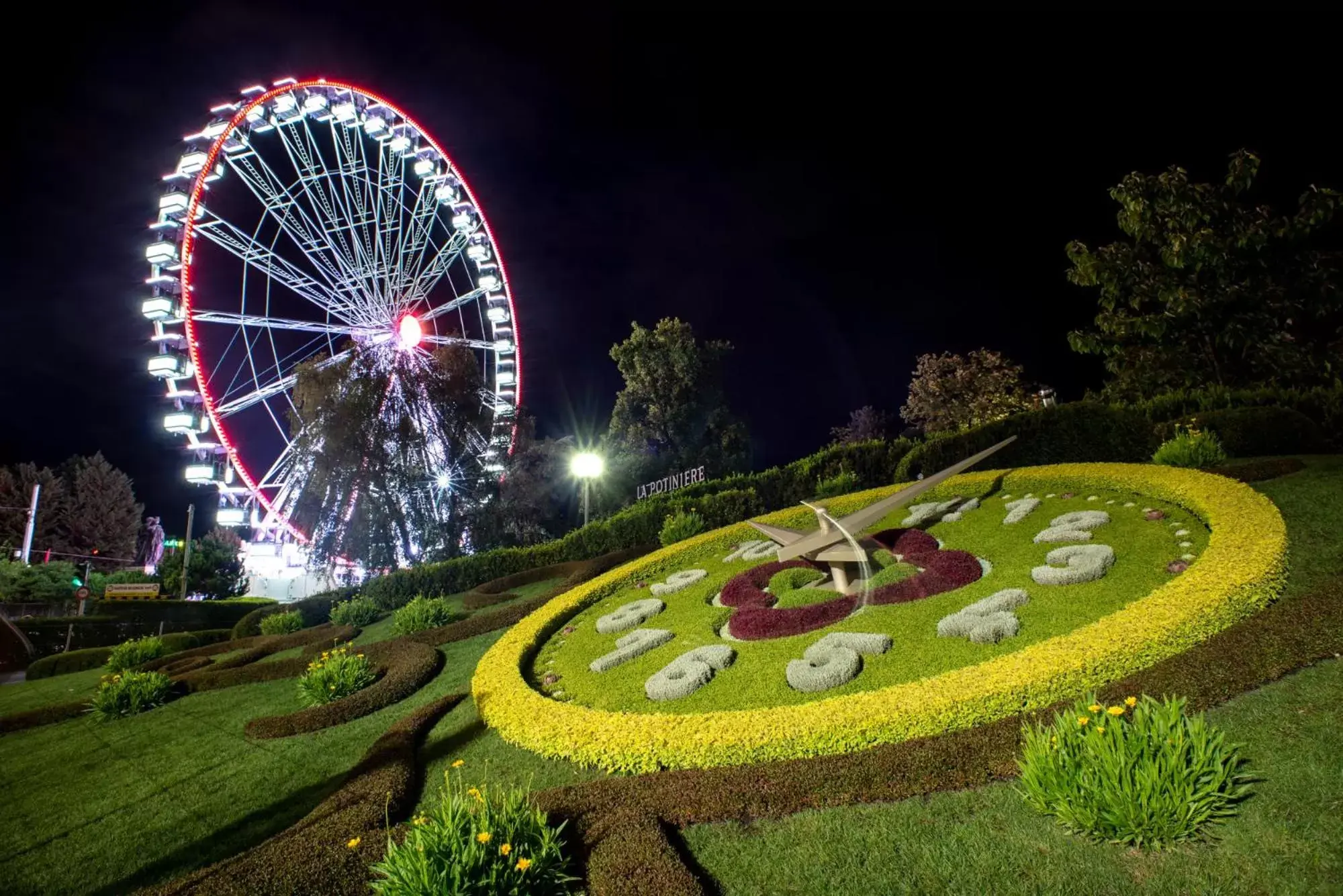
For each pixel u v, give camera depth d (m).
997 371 37.34
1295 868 4.34
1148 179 18.95
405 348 35.34
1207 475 10.95
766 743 6.82
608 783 6.64
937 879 4.90
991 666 7.07
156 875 7.55
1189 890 4.38
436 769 8.55
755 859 5.46
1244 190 18.69
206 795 9.42
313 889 5.68
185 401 31.27
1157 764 4.88
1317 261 18.31
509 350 40.06
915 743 6.11
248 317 32.12
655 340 44.84
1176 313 18.20
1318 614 6.39
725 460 43.88
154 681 14.70
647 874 5.11
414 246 36.94
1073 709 5.93
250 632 24.45
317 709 11.32
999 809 5.39
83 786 10.51
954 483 14.40
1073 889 4.58
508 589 20.23
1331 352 18.67
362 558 32.28
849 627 9.60
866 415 49.31
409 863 5.19
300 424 33.41
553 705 9.17
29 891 7.56
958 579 10.04
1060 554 9.76
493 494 36.34
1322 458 11.59
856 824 5.58
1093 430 14.79
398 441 33.09
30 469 61.84
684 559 15.26
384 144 36.28
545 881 5.31
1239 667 6.01
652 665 10.12
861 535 11.83
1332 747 5.14
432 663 13.12
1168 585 7.89
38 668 23.39
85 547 63.06
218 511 32.91
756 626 10.23
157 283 29.48
